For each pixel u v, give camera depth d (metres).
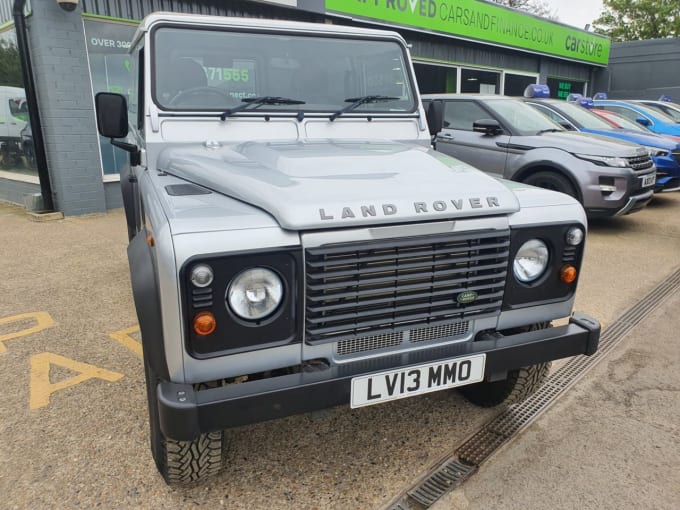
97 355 3.79
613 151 6.70
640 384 3.50
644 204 7.22
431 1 12.08
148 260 2.11
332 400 2.08
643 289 5.27
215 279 1.90
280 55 3.29
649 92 19.16
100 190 8.44
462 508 2.41
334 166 2.49
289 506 2.42
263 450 2.80
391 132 3.45
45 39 7.48
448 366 2.27
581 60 17.97
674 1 29.03
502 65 15.27
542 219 2.41
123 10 8.16
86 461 2.68
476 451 2.81
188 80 3.10
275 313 2.03
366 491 2.52
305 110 3.26
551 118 8.14
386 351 2.30
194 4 8.80
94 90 8.20
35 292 5.04
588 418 3.12
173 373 1.97
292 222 1.96
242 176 2.32
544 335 2.44
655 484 2.58
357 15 10.65
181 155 2.81
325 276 2.02
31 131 8.15
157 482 2.55
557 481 2.59
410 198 2.18
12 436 2.87
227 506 2.41
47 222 7.92
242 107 3.14
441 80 13.70
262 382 2.01
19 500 2.42
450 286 2.27
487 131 7.42
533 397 3.35
